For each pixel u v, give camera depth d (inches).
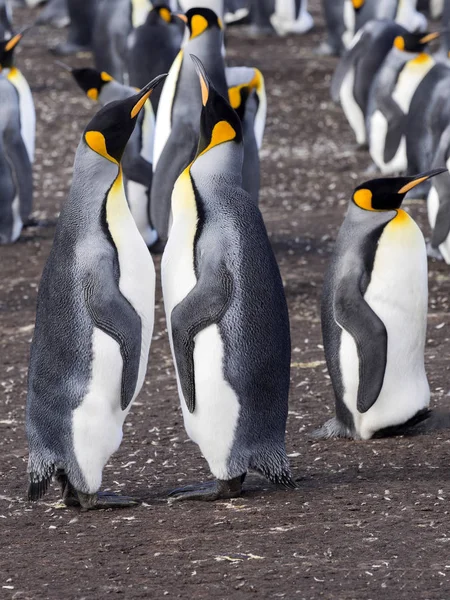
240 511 522.0
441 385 722.8
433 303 943.0
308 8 3294.8
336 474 576.7
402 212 606.2
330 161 1596.9
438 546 469.4
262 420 525.0
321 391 737.6
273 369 521.3
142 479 590.2
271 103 1963.6
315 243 1178.0
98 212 504.4
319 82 2096.5
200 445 526.9
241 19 2851.9
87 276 496.7
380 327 595.2
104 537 498.0
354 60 1620.3
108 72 1968.5
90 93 1187.9
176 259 511.5
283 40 2664.9
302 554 466.0
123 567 462.0
